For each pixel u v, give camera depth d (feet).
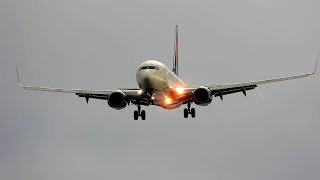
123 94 646.33
